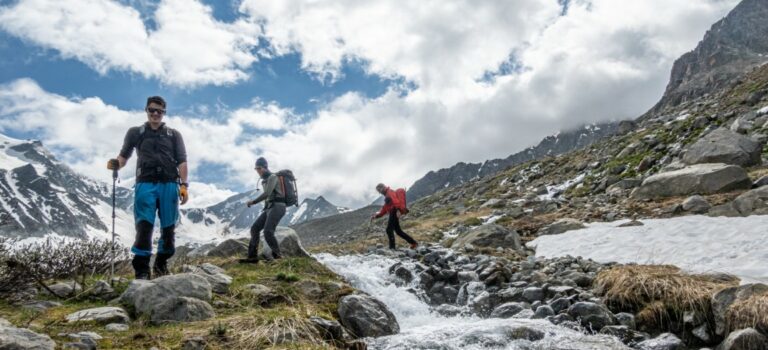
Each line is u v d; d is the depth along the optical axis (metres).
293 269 10.20
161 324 6.09
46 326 5.58
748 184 17.17
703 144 21.27
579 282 9.79
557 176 38.97
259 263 10.57
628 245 13.23
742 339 6.35
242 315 6.48
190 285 6.86
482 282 10.42
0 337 4.28
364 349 6.61
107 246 8.49
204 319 6.37
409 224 30.00
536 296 9.09
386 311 7.71
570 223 16.94
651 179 19.66
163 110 8.27
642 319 7.80
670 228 13.78
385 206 16.89
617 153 34.59
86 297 7.08
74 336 5.12
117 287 7.52
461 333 7.18
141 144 8.15
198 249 12.93
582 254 13.51
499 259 12.90
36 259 7.05
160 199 8.06
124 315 6.08
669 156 24.72
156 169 8.01
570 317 7.87
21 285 6.73
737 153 20.06
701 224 13.45
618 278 8.84
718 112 31.77
